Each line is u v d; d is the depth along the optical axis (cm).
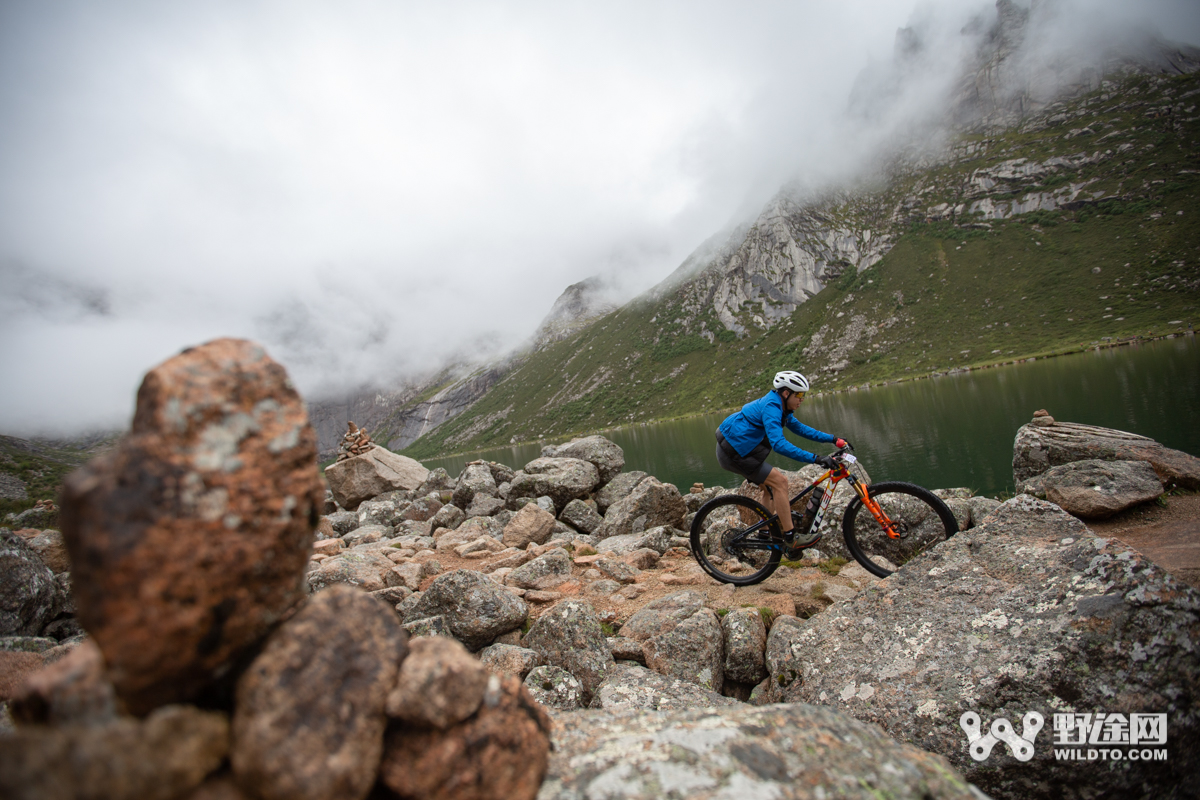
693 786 193
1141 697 322
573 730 245
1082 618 359
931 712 367
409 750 185
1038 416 1087
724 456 668
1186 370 4838
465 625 572
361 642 194
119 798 142
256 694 172
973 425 4475
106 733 147
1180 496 794
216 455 179
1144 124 15125
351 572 787
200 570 165
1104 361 6881
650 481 1222
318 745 168
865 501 622
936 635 413
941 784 213
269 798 162
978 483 2709
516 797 193
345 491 2153
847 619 476
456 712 186
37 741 139
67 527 157
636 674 489
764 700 487
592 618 557
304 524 204
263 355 212
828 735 230
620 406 19825
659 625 576
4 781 131
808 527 655
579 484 1608
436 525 1480
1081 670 341
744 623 552
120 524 154
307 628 189
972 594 427
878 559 721
